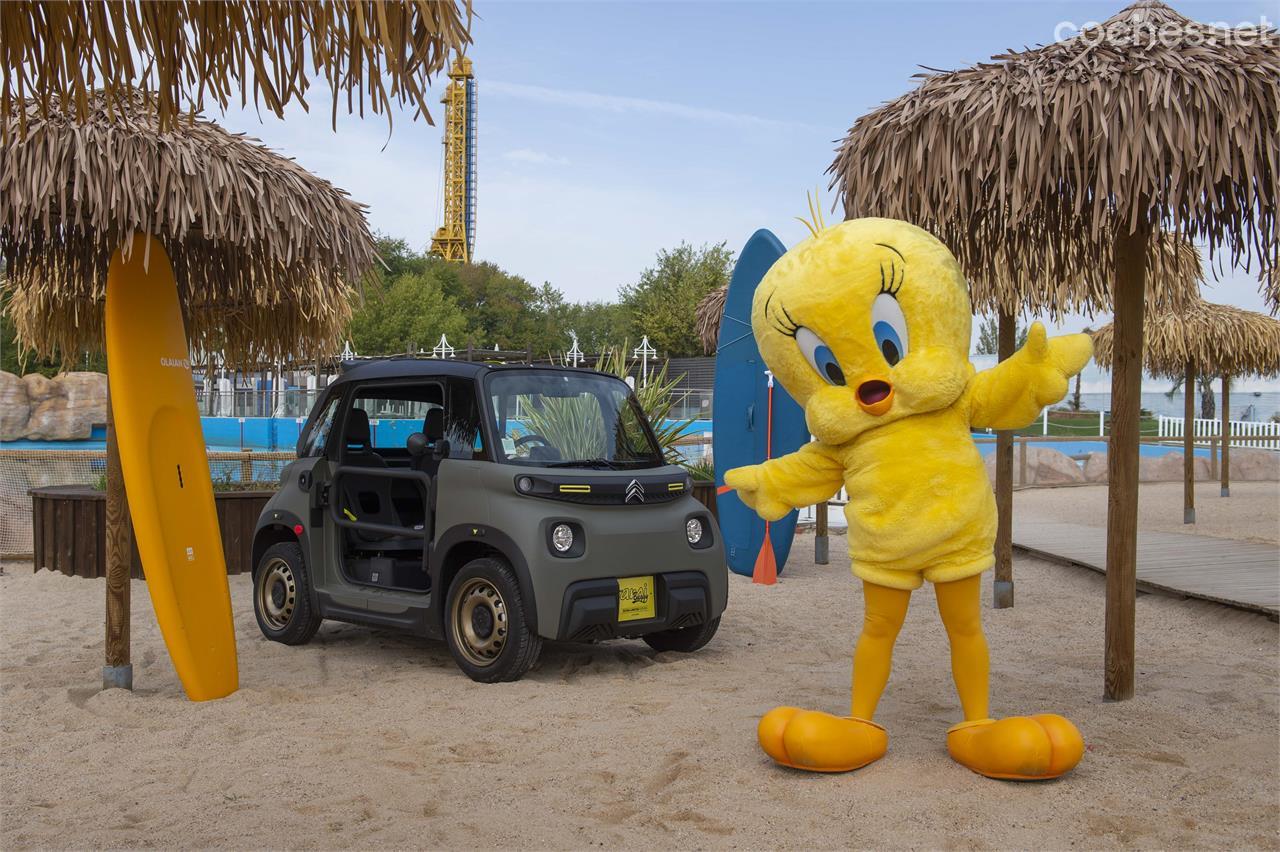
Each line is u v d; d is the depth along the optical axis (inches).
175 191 213.2
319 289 317.7
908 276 167.8
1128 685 222.1
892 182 199.9
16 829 154.2
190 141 218.2
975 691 176.9
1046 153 181.8
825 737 171.0
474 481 256.2
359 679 255.8
